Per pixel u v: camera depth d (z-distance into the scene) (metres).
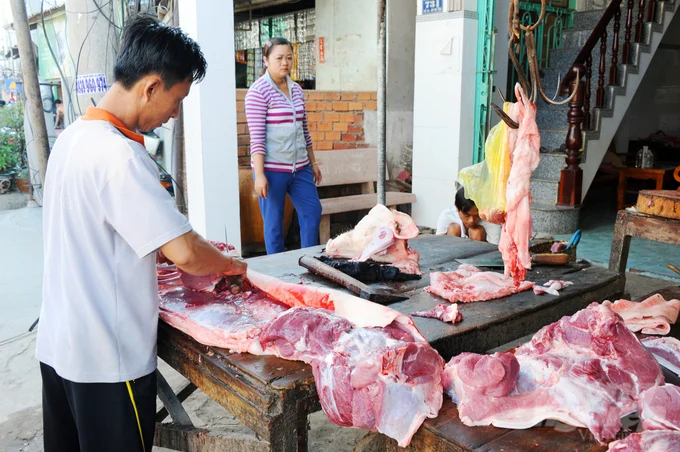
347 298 2.01
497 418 1.47
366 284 2.56
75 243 1.76
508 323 2.18
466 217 3.86
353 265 2.63
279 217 4.70
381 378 1.55
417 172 6.76
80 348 1.79
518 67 2.22
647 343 1.94
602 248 5.96
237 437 1.90
